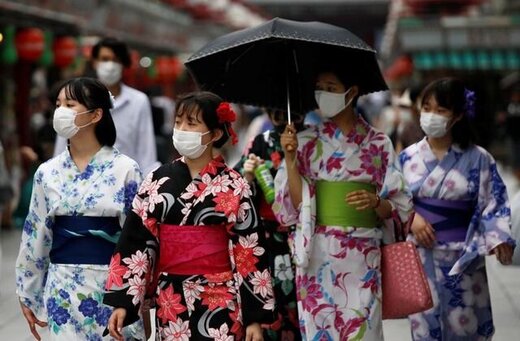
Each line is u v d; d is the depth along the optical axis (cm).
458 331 663
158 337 515
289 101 635
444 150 664
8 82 1698
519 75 2514
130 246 512
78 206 537
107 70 808
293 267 666
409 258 578
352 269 572
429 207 662
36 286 561
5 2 1502
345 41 576
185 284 505
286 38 573
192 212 504
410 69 2533
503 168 2653
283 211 582
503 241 643
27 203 1619
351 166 574
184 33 3775
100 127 548
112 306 509
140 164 822
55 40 1783
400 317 586
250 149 691
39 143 1503
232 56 650
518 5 2697
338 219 572
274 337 666
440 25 2422
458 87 647
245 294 508
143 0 2998
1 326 895
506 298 1027
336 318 573
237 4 5525
